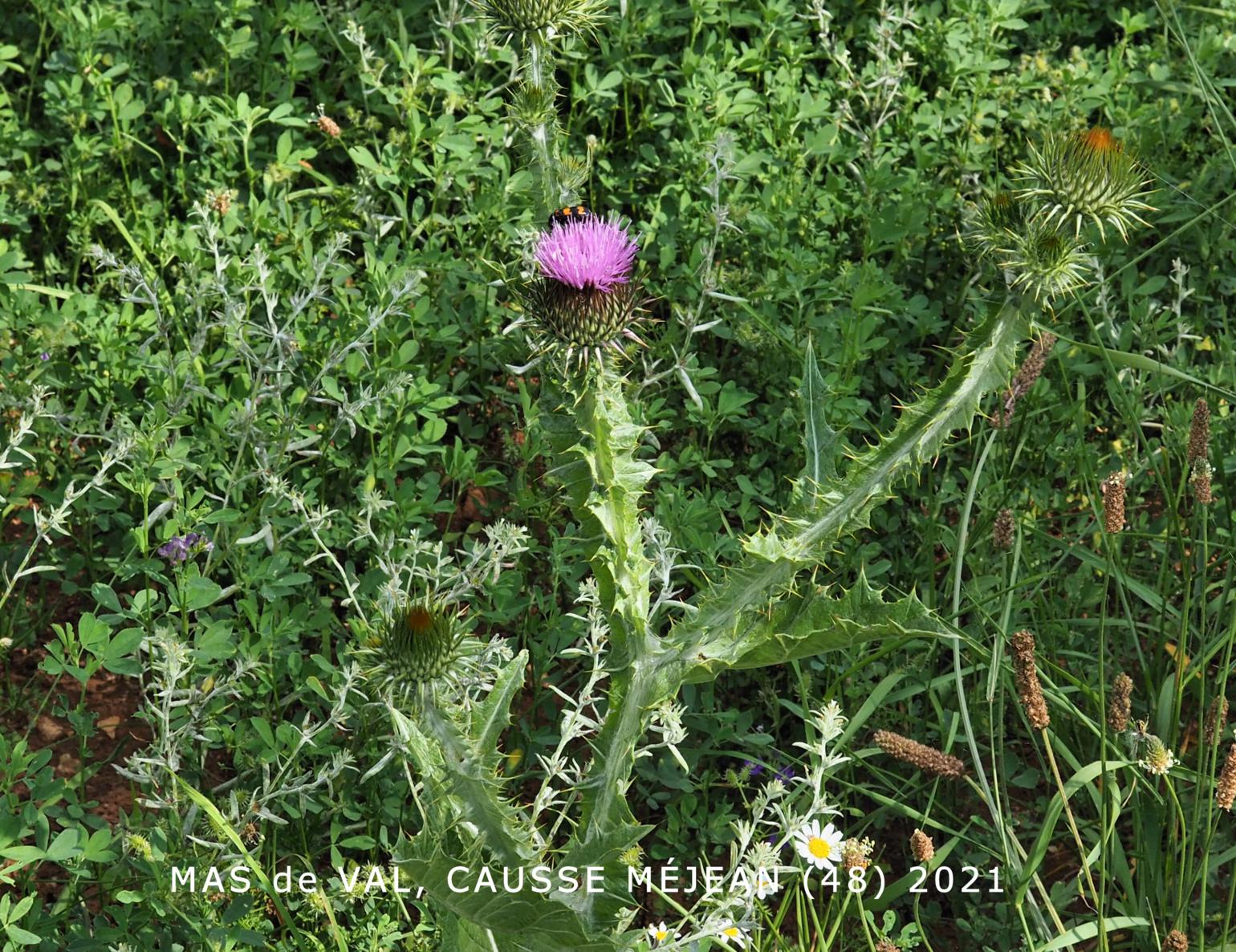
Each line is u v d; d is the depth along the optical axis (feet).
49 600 4.71
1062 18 6.42
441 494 4.96
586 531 3.72
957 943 4.42
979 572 4.73
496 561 4.36
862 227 5.30
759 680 4.68
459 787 3.68
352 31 5.25
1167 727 4.38
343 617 4.71
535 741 4.42
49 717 4.52
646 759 4.53
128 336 4.74
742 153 5.33
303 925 4.14
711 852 4.44
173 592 4.25
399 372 4.71
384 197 5.31
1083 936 4.09
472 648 3.75
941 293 5.33
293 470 4.71
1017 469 5.03
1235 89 6.09
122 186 5.22
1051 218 3.66
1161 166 5.48
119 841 4.12
